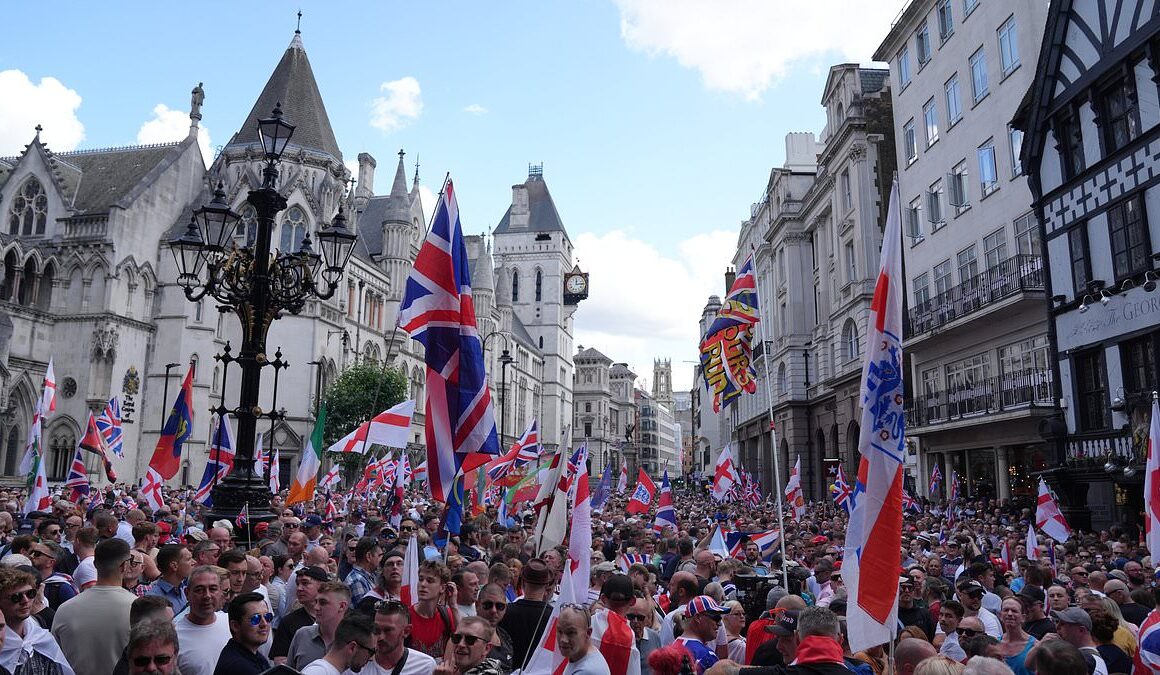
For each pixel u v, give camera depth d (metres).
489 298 106.69
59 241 55.34
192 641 6.38
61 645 6.43
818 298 55.16
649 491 24.14
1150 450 12.43
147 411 56.12
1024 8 30.81
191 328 58.06
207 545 9.08
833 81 49.84
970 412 32.91
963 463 35.94
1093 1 25.20
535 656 6.88
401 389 56.69
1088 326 24.98
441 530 13.92
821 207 53.69
